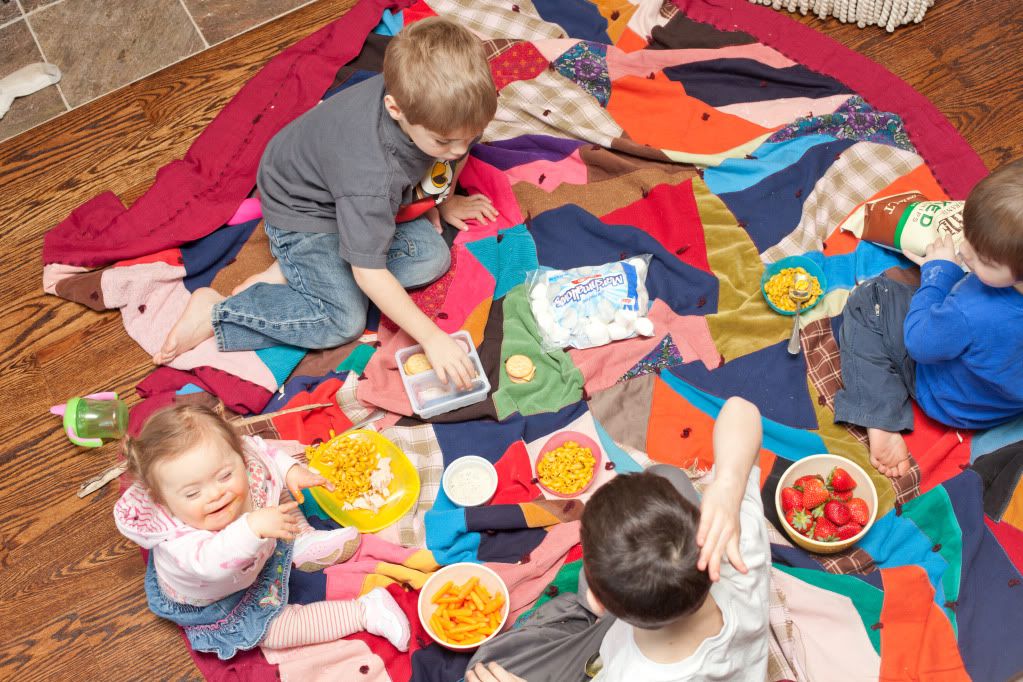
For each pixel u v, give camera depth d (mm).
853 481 1563
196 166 1994
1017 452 1604
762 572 1125
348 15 2143
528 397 1750
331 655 1490
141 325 1861
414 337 1690
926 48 2172
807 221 1916
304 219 1747
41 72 2164
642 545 968
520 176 2010
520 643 1369
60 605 1644
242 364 1778
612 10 2211
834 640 1478
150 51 2199
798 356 1769
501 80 2098
